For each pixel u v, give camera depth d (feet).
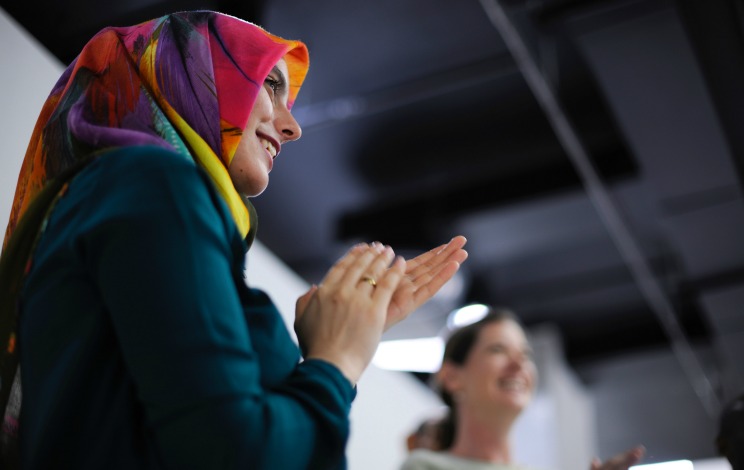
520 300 18.69
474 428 7.29
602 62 11.50
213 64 3.37
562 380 19.77
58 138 3.09
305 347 2.84
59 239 2.67
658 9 10.64
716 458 23.18
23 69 6.43
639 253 16.02
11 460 2.67
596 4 10.69
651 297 17.48
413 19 10.61
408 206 14.93
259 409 2.42
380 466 11.67
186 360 2.37
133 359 2.41
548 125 13.01
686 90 11.91
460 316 17.16
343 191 14.53
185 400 2.34
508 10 10.56
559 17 10.86
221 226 2.72
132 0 9.62
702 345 19.67
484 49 11.26
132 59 3.37
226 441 2.32
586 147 13.80
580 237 16.30
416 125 12.87
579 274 17.88
